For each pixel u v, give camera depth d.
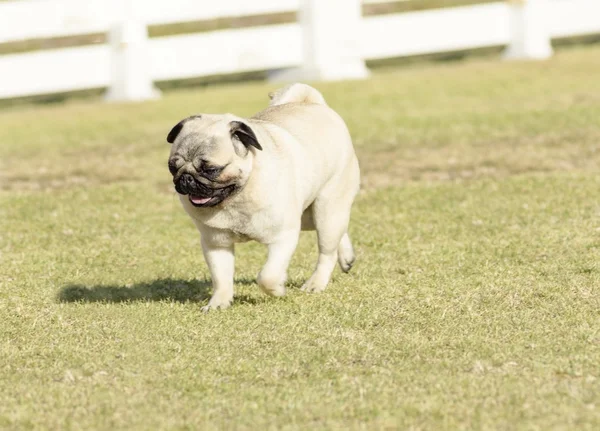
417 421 6.87
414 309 9.73
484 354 8.26
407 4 39.56
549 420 6.77
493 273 11.01
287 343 8.74
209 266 9.85
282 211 9.34
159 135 23.03
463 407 7.06
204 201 8.84
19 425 7.00
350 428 6.77
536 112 23.25
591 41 36.75
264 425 6.86
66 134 24.05
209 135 8.77
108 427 6.91
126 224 14.75
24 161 20.84
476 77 29.11
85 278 11.62
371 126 22.80
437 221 14.11
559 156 18.64
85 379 7.95
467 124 22.38
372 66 33.94
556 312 9.51
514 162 18.38
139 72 28.83
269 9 29.31
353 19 29.91
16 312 10.08
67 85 28.48
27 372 8.20
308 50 29.75
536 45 31.69
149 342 8.87
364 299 10.13
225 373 8.00
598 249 11.95
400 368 8.00
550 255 11.79
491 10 31.08
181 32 36.78
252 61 29.34
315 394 7.41
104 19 28.53
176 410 7.20
